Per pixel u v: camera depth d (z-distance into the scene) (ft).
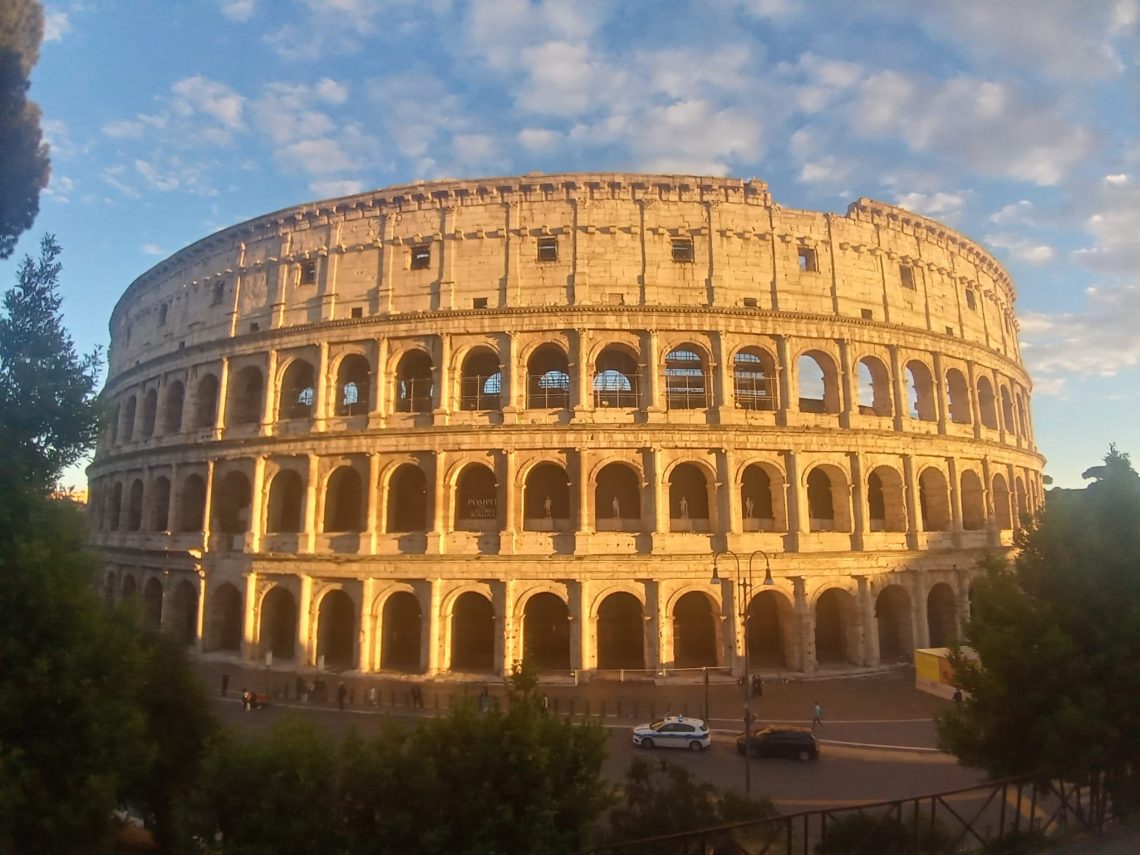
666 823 80.94
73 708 77.61
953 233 253.65
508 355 211.61
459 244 222.69
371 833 69.26
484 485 222.07
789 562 204.64
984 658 90.68
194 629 246.88
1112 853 73.15
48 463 96.73
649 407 206.59
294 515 239.71
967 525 242.78
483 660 217.15
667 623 197.26
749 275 221.05
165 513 256.93
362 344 222.69
